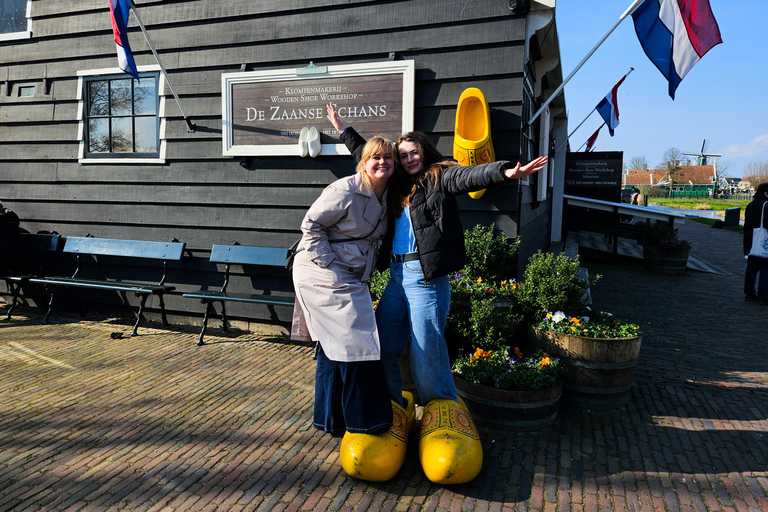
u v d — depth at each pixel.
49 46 5.95
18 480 2.63
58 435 3.12
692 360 4.72
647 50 4.45
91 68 5.79
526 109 5.02
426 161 2.86
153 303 5.80
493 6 4.35
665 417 3.46
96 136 5.88
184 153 5.48
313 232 2.65
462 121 4.40
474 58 4.45
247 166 5.25
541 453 2.97
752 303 7.32
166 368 4.33
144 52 5.52
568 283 3.72
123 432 3.18
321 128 4.92
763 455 2.99
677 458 2.94
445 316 2.85
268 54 5.07
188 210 5.55
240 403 3.64
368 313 2.70
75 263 6.12
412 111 4.61
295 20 4.96
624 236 10.93
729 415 3.52
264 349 4.88
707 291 8.21
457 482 2.59
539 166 2.31
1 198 6.33
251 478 2.69
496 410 3.20
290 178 5.13
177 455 2.91
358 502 2.50
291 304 4.61
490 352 3.45
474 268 4.18
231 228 5.42
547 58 6.06
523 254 5.15
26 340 5.08
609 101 10.74
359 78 4.75
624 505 2.50
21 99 6.13
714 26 4.17
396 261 2.83
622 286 8.55
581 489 2.63
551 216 10.65
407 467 2.83
